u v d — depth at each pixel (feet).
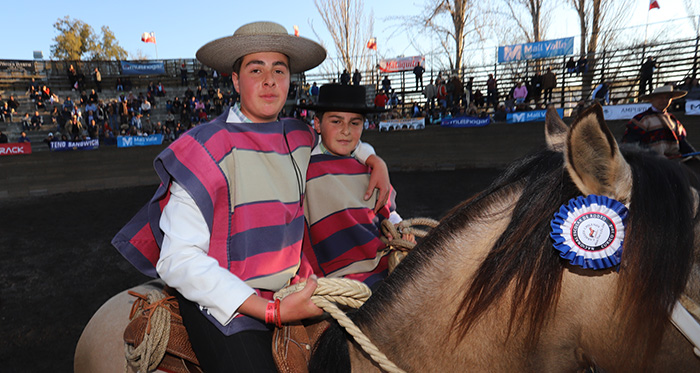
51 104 69.87
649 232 2.39
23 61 72.13
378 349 3.20
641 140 13.80
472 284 2.94
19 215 38.14
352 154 5.89
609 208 2.47
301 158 4.72
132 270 21.56
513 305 2.80
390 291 3.46
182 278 3.50
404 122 53.67
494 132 50.72
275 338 3.61
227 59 4.48
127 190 50.03
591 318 2.60
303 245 5.47
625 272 2.45
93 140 53.47
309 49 4.63
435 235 3.39
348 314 3.79
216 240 3.88
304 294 3.30
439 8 69.87
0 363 13.14
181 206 3.73
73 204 42.57
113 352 4.86
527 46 55.88
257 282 3.90
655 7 57.11
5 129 64.69
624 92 52.16
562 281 2.65
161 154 3.87
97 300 17.99
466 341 3.05
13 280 20.68
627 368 2.57
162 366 4.23
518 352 2.88
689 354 2.44
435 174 47.34
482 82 63.05
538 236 2.74
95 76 71.56
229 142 4.04
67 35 126.72
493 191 3.24
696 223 2.40
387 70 66.44
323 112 5.47
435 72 65.87
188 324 3.87
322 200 5.31
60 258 24.20
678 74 52.54
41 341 14.53
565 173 2.70
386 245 5.27
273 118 4.54
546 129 3.26
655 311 2.35
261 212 4.03
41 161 51.13
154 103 71.61
